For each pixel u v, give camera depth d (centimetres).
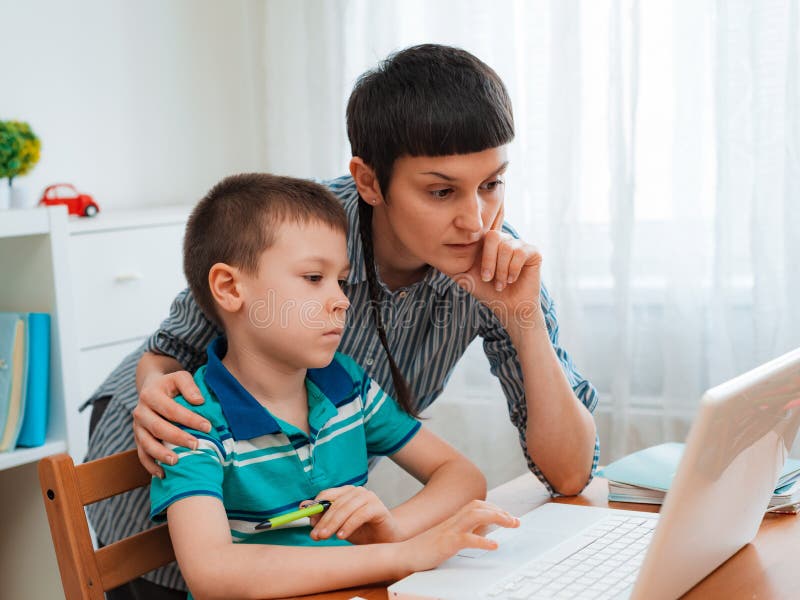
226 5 270
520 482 123
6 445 169
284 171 258
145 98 251
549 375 114
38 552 181
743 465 79
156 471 96
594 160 217
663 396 210
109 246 205
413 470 115
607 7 212
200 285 106
